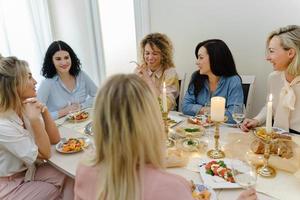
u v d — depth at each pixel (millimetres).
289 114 1724
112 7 3441
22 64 1559
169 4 2936
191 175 1253
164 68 2432
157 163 780
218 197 1089
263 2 2400
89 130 1843
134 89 742
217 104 1342
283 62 1664
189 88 2264
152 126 748
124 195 720
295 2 2250
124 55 3578
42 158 1535
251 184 1062
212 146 1500
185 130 1677
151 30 3176
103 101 746
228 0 2570
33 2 3275
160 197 718
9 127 1457
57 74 2508
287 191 1106
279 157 1257
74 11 3492
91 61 3688
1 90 1467
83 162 865
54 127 1688
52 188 1588
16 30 3209
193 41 2912
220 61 2031
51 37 3506
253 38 2547
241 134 1607
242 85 2166
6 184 1548
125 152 731
